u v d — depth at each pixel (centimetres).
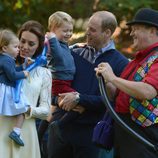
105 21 988
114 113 855
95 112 1000
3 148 905
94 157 1006
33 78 934
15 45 918
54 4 1989
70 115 996
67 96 976
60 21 1004
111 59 998
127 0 1877
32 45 942
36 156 930
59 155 1018
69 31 1011
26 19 1919
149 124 859
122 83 848
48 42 975
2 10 1884
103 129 918
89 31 998
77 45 1037
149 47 876
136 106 867
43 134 1056
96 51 1009
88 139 999
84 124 1000
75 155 1011
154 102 859
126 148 879
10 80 909
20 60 960
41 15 1961
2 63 907
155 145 854
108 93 915
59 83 995
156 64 859
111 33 999
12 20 1906
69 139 1004
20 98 911
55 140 1012
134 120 870
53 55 980
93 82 1000
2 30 926
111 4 1892
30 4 1933
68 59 998
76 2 1997
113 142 921
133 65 893
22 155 920
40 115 926
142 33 878
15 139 902
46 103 937
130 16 1931
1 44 915
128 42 2006
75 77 1009
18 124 909
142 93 841
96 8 1962
